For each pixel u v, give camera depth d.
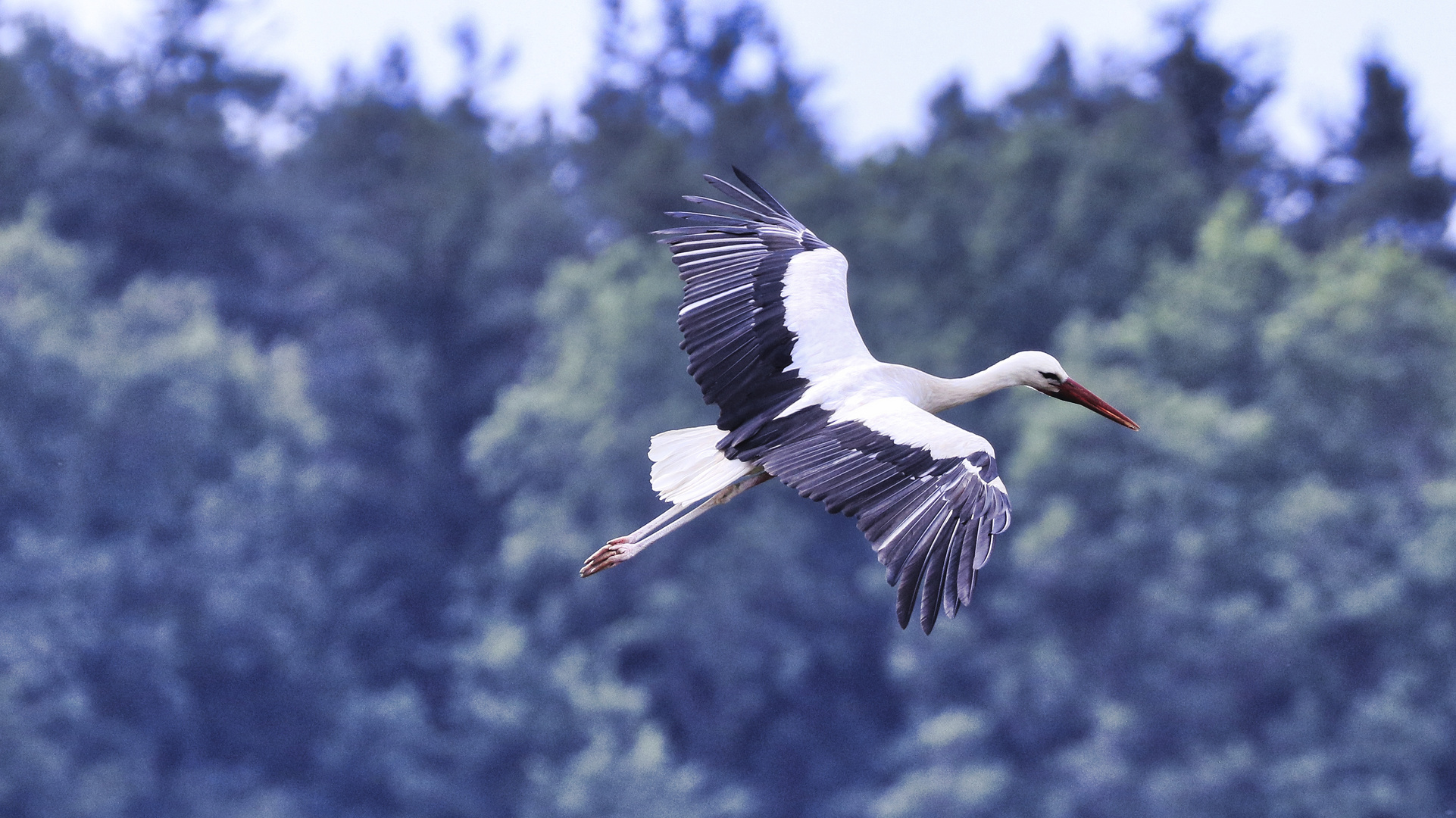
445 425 60.81
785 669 46.19
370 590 56.09
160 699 45.53
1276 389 45.44
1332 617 39.50
